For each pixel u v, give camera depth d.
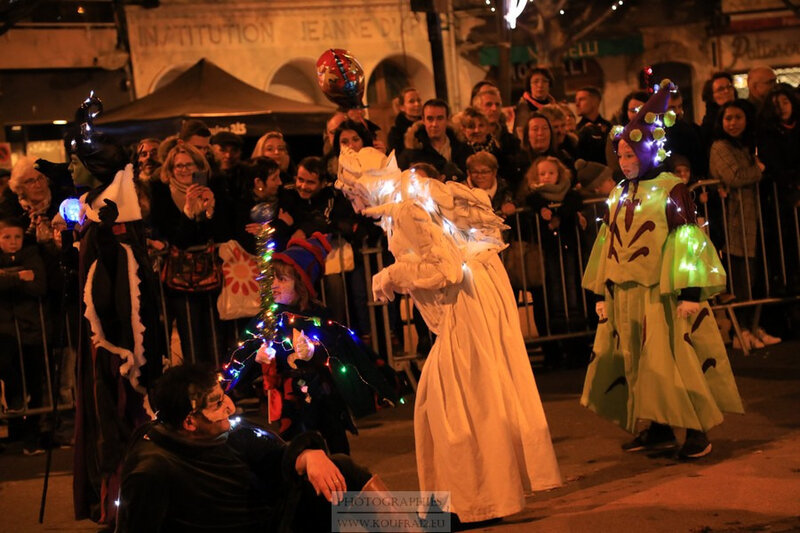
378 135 9.77
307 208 8.55
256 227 7.89
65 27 17.34
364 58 19.78
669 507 5.38
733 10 22.52
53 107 17.39
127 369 5.80
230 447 4.25
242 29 18.70
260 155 9.17
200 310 8.30
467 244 5.53
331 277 8.62
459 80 20.73
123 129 11.65
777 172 9.52
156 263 8.33
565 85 22.22
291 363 5.65
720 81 10.02
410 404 8.67
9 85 17.09
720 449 6.46
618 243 6.36
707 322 6.27
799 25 22.61
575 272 9.34
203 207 8.01
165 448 4.09
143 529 3.97
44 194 8.27
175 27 18.16
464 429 5.16
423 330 8.98
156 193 8.18
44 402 8.23
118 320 5.86
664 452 6.52
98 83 17.70
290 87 19.55
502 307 5.42
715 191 9.47
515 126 10.90
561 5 20.50
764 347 9.52
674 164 9.20
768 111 9.60
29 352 8.18
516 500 5.16
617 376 6.52
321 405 5.73
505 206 8.90
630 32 22.39
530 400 5.34
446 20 20.36
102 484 5.84
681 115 9.46
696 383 6.16
